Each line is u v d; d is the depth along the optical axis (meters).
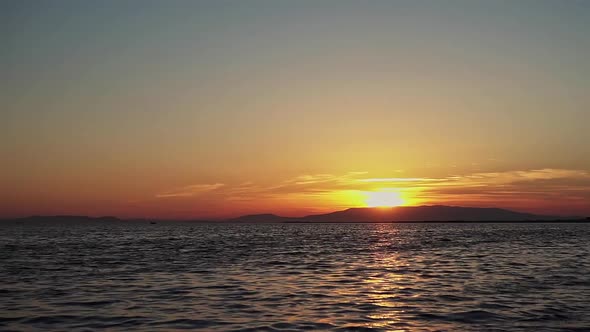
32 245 85.50
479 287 31.98
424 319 22.56
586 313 23.67
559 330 20.50
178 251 68.88
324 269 43.53
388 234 147.75
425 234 145.00
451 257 56.12
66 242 96.69
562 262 48.97
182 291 30.89
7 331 20.72
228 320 22.50
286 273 40.50
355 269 43.44
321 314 23.69
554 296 28.30
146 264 48.62
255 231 194.50
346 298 28.03
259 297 28.50
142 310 24.77
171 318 22.95
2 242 96.31
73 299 28.02
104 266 46.69
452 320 22.36
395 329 20.73
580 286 32.16
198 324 21.77
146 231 186.38
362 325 21.44
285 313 23.94
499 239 104.81
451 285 33.00
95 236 130.25
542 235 129.50
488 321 22.14
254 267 45.47
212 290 31.25
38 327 21.38
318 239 111.38
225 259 54.56
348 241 100.06
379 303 26.44
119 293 30.14
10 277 38.19
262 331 20.47
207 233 162.75
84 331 20.61
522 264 47.00
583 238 108.38
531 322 21.92
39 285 33.75
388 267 45.06
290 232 178.12
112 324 21.86
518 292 29.81
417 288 31.70
